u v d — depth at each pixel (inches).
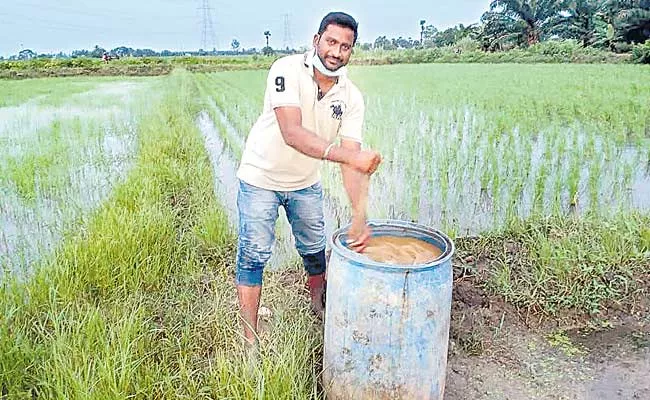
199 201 258.2
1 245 219.1
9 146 395.2
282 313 149.9
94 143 415.8
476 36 1817.2
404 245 120.4
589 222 216.8
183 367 124.6
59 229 225.6
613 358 147.3
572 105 502.6
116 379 120.2
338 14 116.5
